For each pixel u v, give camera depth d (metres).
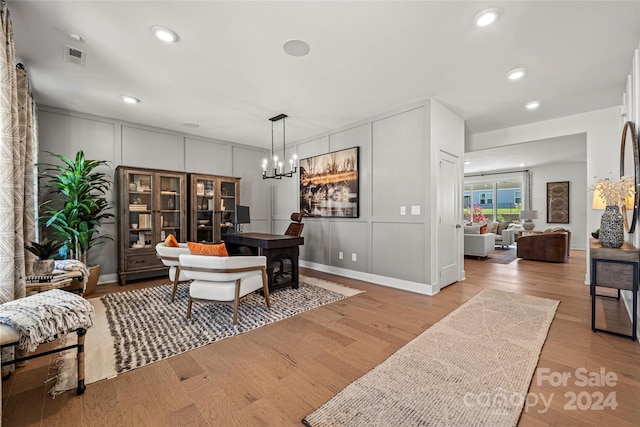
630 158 2.83
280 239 3.50
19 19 2.03
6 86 1.67
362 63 2.67
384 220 3.98
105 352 2.07
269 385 1.69
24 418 1.42
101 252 4.09
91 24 2.10
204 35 2.24
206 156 5.25
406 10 1.96
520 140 4.50
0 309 1.46
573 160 7.70
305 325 2.56
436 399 1.54
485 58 2.58
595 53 2.50
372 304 3.13
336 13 2.00
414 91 3.29
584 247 8.01
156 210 4.25
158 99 3.53
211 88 3.21
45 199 3.71
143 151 4.52
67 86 3.14
